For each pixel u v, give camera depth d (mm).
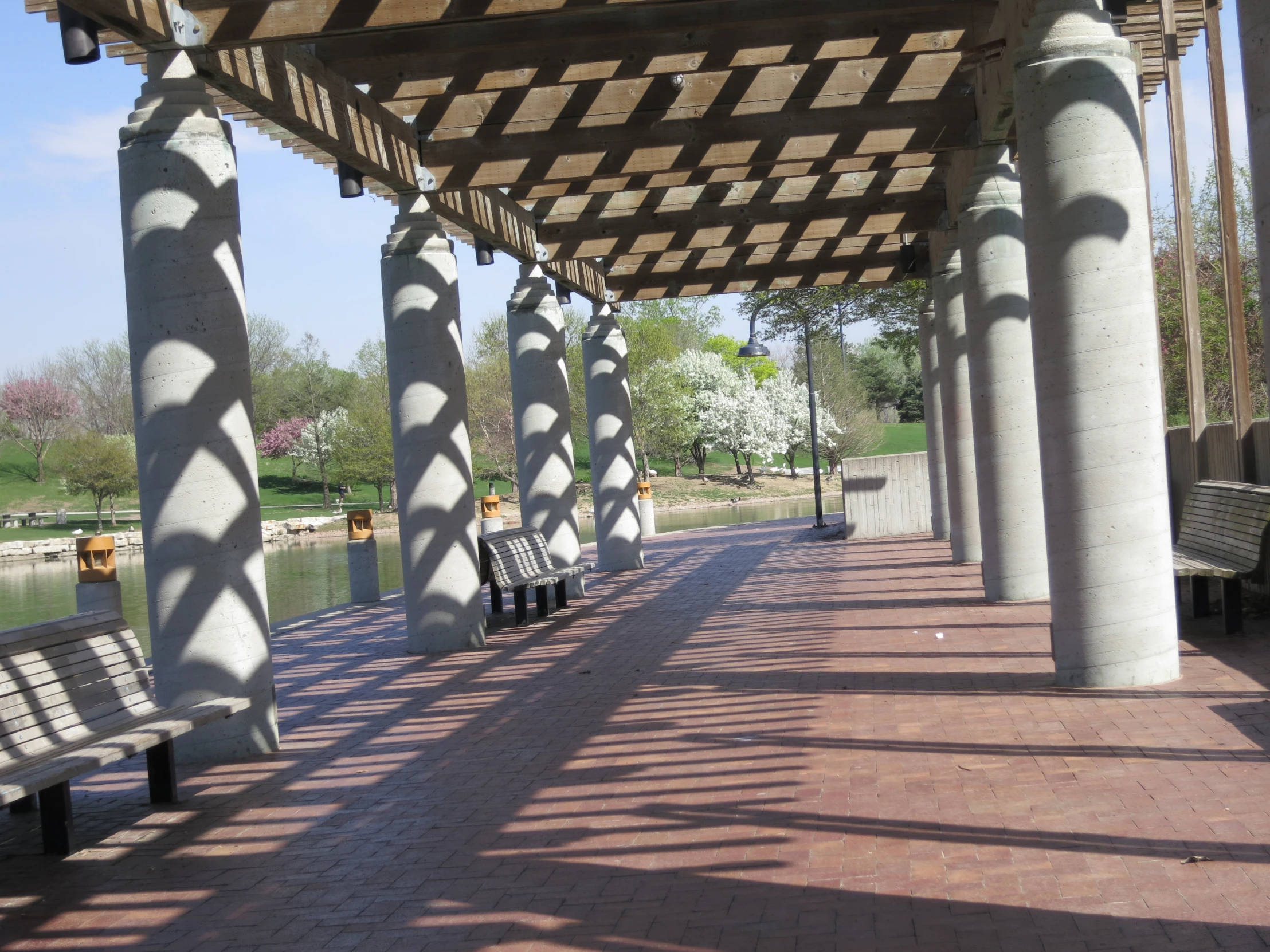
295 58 7949
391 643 11555
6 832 5645
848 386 58500
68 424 66125
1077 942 3322
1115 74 6621
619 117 9898
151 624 6945
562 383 14844
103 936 4180
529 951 3674
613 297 17297
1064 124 6633
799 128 9977
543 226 13945
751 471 65438
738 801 5082
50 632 5566
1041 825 4363
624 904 4000
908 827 4500
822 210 13414
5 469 69438
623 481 17453
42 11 6750
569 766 6027
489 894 4250
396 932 3965
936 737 5848
